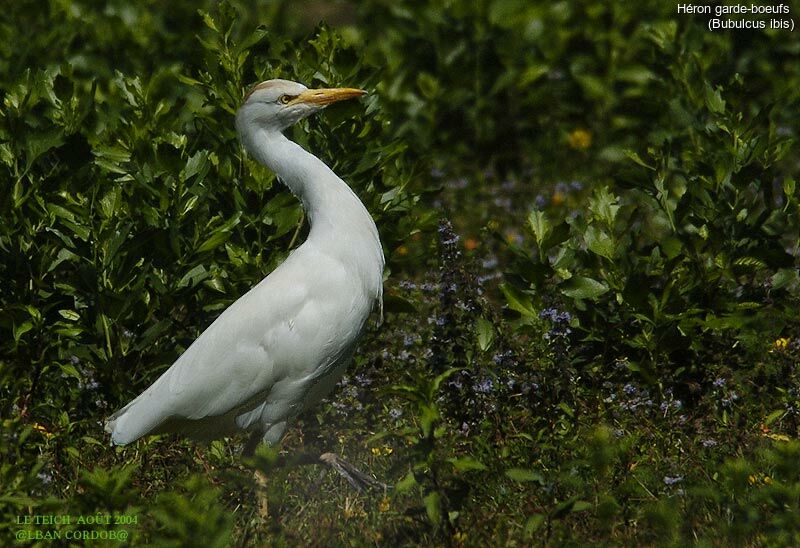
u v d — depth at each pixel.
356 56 11.74
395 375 11.05
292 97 10.25
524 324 10.71
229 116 11.62
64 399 10.77
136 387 11.07
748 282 11.47
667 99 16.00
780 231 11.21
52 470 9.52
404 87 17.94
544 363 10.33
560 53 18.77
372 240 10.05
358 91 10.27
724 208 11.13
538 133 18.66
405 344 11.30
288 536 8.68
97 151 11.16
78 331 10.73
